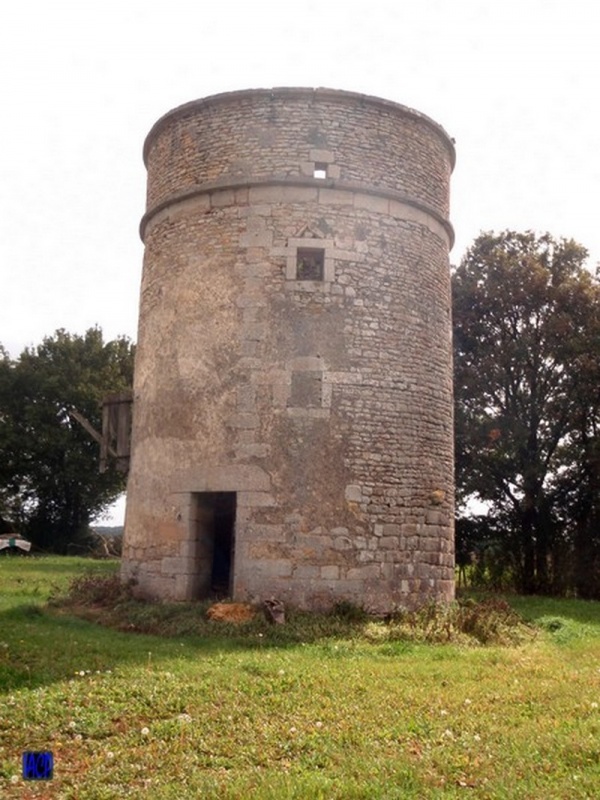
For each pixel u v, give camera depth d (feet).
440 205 44.60
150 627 34.81
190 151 42.60
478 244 81.76
